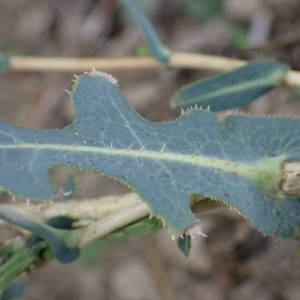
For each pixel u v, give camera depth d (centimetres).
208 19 53
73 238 22
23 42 66
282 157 22
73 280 53
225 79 28
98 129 21
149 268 49
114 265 52
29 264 23
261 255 36
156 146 21
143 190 20
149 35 33
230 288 39
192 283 45
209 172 21
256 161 22
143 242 48
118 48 60
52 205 23
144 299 51
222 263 36
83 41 62
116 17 61
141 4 58
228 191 21
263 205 21
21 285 27
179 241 22
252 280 39
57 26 65
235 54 43
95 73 22
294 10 44
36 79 60
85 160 20
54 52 64
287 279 38
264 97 41
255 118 22
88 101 21
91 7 64
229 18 50
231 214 35
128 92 52
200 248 45
